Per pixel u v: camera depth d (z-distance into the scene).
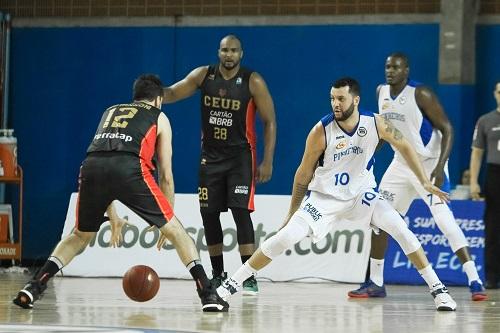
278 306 17.12
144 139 15.28
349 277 23.53
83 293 19.34
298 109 29.22
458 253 19.36
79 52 30.39
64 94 30.48
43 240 30.50
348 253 23.69
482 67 28.33
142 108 15.56
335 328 13.67
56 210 30.48
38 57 30.61
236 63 20.02
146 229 24.59
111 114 15.62
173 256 24.28
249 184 20.11
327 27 29.03
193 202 24.80
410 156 16.38
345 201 16.23
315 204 16.09
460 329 13.68
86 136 30.44
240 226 20.12
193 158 29.84
